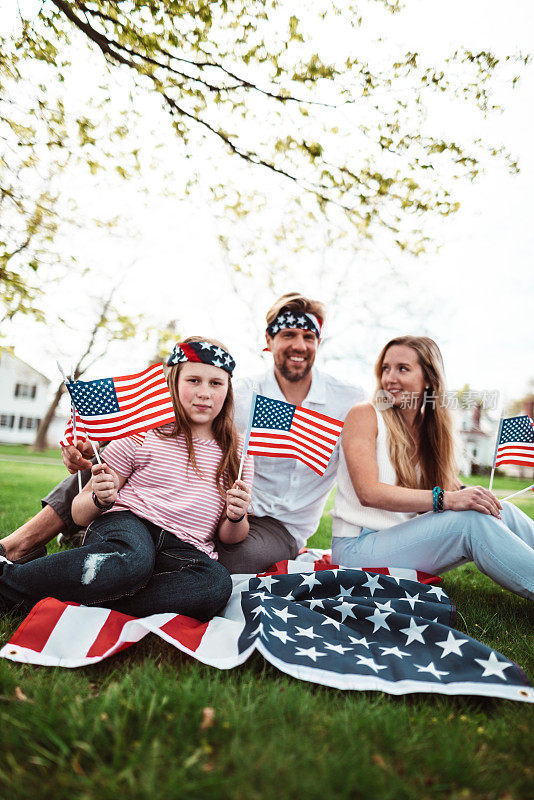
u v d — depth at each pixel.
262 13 6.58
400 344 3.80
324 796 1.46
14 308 7.79
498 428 3.88
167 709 1.83
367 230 8.32
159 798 1.42
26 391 52.06
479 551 3.22
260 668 2.34
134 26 6.51
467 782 1.61
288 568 3.51
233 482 3.48
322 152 7.50
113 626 2.46
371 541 3.56
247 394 4.18
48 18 6.57
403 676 2.26
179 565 2.90
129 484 3.24
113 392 3.24
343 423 3.82
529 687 2.19
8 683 1.97
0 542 3.39
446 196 7.67
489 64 6.99
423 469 3.80
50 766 1.58
